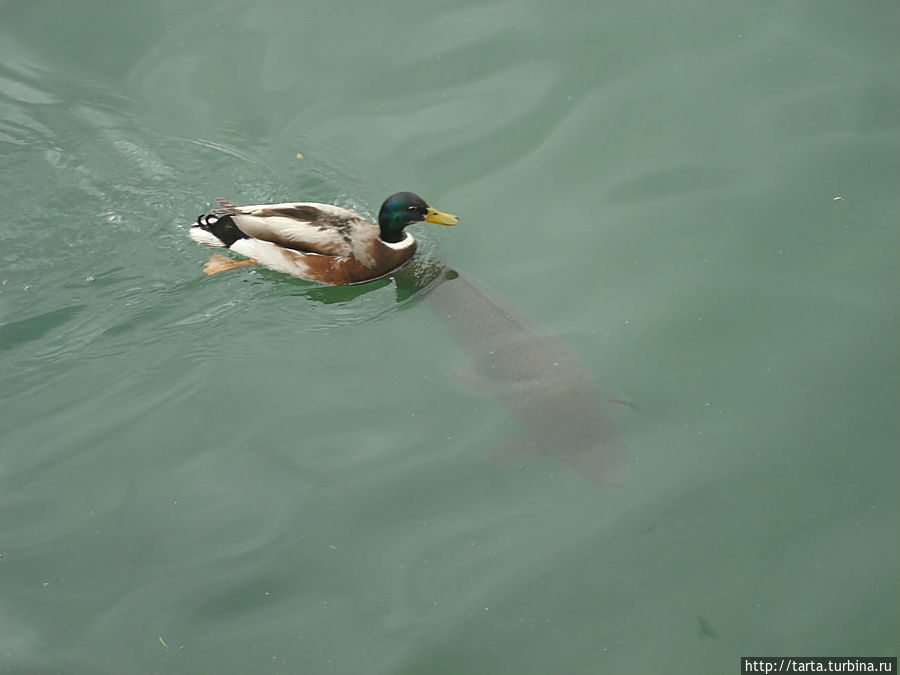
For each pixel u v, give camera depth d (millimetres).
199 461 6934
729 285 7879
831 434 6777
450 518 6465
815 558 6105
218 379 7551
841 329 7457
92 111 9664
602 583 6059
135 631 5949
